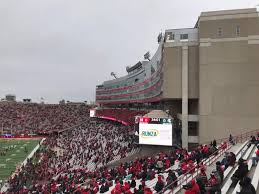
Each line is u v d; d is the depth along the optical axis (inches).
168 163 1364.4
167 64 2041.1
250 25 1907.0
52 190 1526.8
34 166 2751.0
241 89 1904.5
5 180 2416.3
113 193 1024.2
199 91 1964.8
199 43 1969.7
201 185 832.3
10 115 5861.2
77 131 4894.2
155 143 2005.4
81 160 2800.2
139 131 2033.7
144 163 1514.5
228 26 1935.3
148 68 4055.1
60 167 2659.9
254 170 1033.5
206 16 1969.7
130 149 2549.2
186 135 1989.4
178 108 2283.5
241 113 1898.4
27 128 5078.7
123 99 5895.7
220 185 886.4
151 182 1187.9
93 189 1282.0
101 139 3700.8
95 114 5876.0
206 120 1941.4
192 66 2003.0
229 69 1921.8
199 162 1198.9
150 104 4362.7
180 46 2026.3
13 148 3764.8
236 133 1895.9
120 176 1427.2
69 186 1533.0
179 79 2018.9
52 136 4618.6
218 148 1488.7
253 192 670.5
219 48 1937.7
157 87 3196.4
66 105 7204.7
